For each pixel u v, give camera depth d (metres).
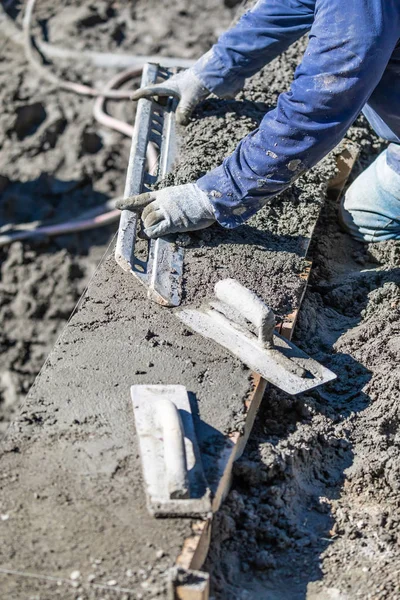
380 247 3.73
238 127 3.81
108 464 2.46
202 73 3.75
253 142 2.90
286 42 3.55
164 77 4.14
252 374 2.82
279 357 2.86
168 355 2.88
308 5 3.35
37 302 5.47
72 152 6.05
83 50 6.66
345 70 2.65
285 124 2.80
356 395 3.01
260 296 3.12
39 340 5.34
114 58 6.58
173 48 6.59
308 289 3.50
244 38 3.58
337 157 3.92
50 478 2.42
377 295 3.40
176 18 6.81
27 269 5.61
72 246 5.71
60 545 2.25
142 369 2.82
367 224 3.75
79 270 5.63
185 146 3.73
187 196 3.13
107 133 6.13
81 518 2.31
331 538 2.60
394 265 3.63
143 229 3.30
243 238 3.34
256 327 2.88
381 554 2.53
